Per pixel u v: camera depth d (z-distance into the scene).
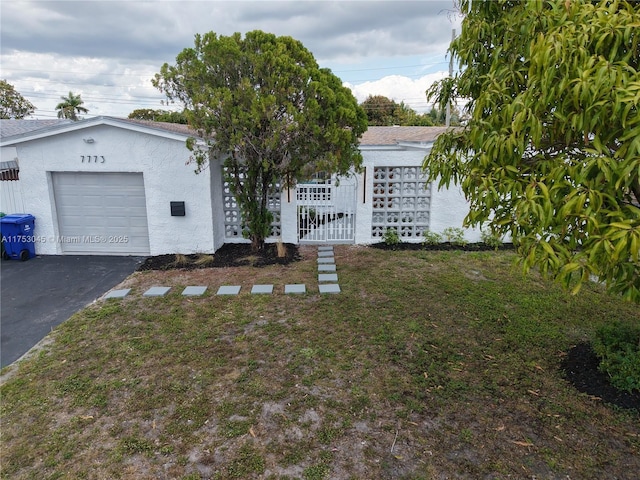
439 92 4.61
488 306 6.20
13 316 6.21
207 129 7.73
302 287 7.14
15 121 19.41
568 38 2.54
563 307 6.13
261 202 9.43
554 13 2.83
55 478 3.04
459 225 10.30
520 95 2.83
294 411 3.79
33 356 4.91
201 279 7.74
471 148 4.00
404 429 3.53
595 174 2.52
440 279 7.52
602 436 3.40
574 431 3.46
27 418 3.74
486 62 3.83
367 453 3.25
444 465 3.12
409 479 2.99
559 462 3.12
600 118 2.44
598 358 4.38
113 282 7.78
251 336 5.34
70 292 7.26
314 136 7.92
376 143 13.16
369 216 10.37
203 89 7.63
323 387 4.17
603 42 2.53
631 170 2.25
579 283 2.56
